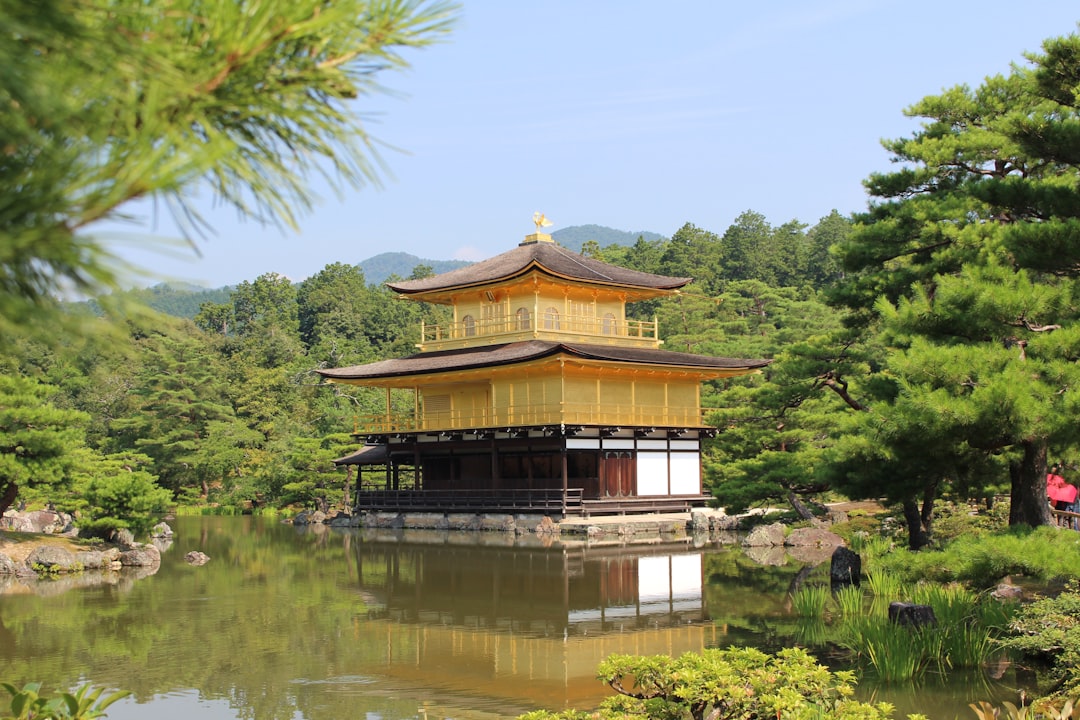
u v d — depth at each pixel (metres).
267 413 101.44
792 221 171.25
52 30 2.85
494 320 67.81
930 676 19.31
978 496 35.75
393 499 66.50
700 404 70.69
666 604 29.81
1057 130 20.25
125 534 43.97
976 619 21.52
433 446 67.00
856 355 40.94
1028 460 21.34
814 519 49.56
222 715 18.23
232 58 3.31
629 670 13.23
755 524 53.50
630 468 61.75
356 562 43.06
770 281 153.25
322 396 111.88
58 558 39.53
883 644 20.11
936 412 18.03
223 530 63.62
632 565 40.34
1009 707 15.07
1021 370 18.38
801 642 23.16
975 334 20.69
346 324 148.75
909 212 35.38
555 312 66.69
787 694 12.37
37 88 2.72
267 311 158.00
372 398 107.81
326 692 19.80
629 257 156.50
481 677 20.89
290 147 3.64
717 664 12.90
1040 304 19.44
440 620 27.75
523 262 68.19
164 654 23.34
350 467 75.94
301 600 31.72
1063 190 21.11
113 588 34.69
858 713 12.27
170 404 92.44
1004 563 17.25
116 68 3.01
